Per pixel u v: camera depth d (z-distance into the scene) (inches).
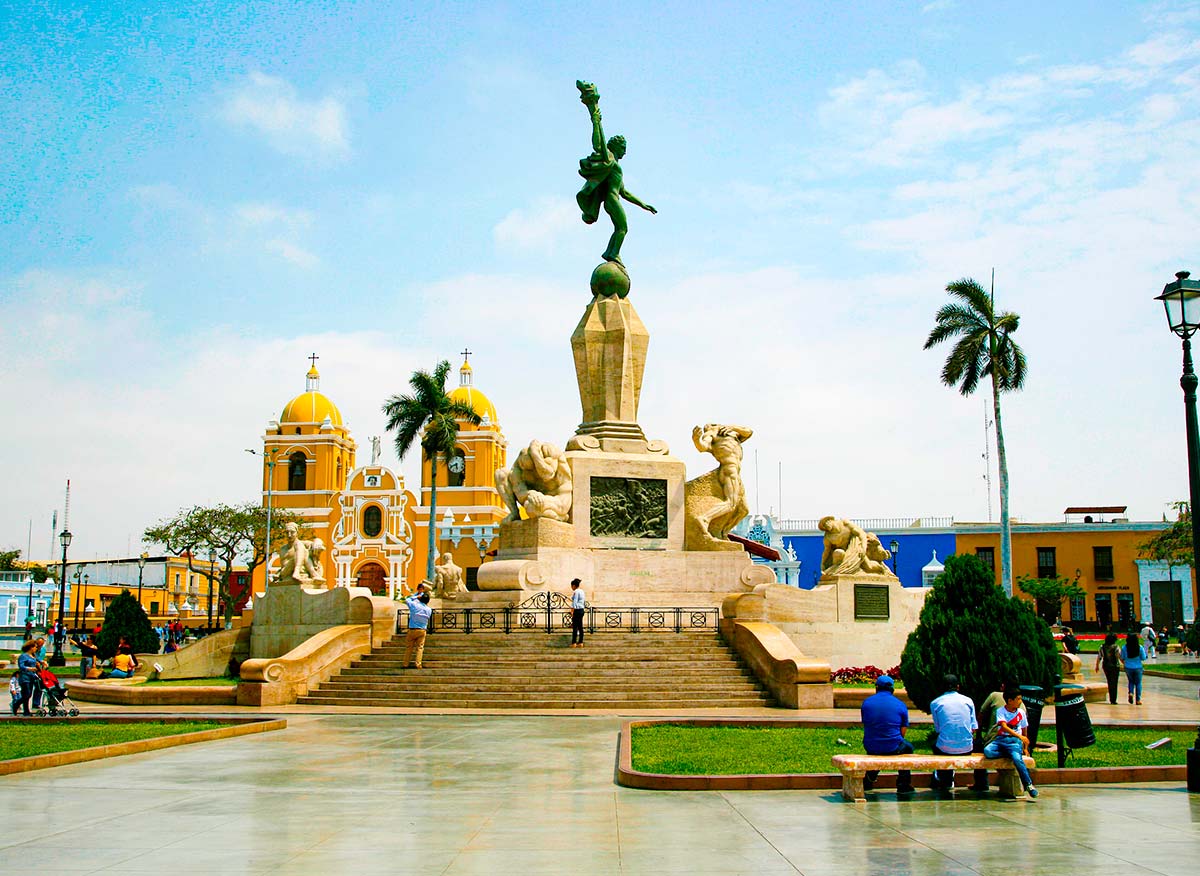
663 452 1262.3
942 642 676.1
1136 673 972.6
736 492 1254.3
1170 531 2082.9
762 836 396.8
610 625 1098.1
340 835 398.0
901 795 480.4
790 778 498.9
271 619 1174.3
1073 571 2787.9
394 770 556.7
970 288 1822.1
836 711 856.3
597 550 1186.0
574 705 871.1
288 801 468.1
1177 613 2716.5
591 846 379.9
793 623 1101.1
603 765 573.3
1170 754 600.4
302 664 932.0
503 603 1106.7
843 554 1151.6
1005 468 1801.2
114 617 1488.7
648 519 1218.6
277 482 3821.4
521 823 420.2
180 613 3129.9
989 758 475.2
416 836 396.2
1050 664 676.1
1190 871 344.2
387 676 947.3
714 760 564.1
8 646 2635.3
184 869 346.3
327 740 680.4
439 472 3769.7
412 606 970.7
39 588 3373.5
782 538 2878.9
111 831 404.5
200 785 510.0
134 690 926.4
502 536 1209.4
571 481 1198.3
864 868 347.6
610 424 1273.4
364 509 3725.4
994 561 2827.3
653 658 971.3
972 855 366.3
